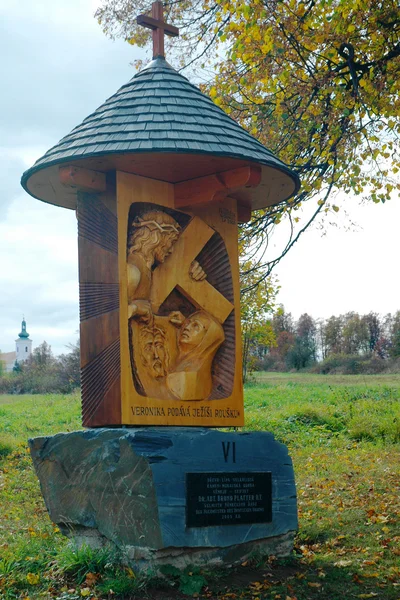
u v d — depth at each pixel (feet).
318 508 29.66
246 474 22.62
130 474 21.17
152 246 23.44
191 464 21.56
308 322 226.38
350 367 151.84
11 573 21.07
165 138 21.83
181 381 23.35
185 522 21.08
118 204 22.82
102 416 22.52
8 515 29.53
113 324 22.45
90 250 23.32
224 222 25.64
